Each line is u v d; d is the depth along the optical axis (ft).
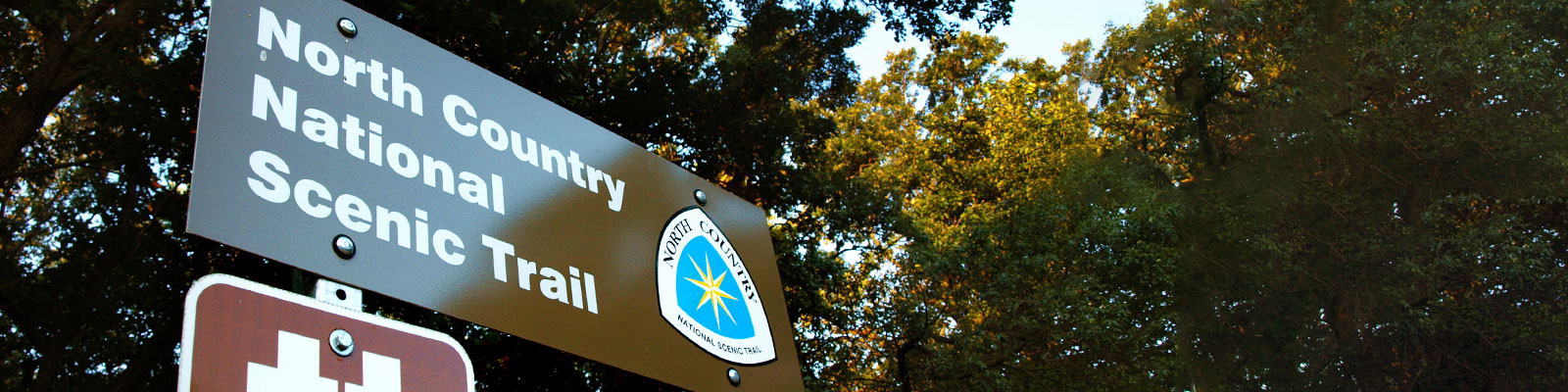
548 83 38.70
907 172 82.69
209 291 7.38
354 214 9.30
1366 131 60.64
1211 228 64.08
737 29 48.55
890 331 57.67
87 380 32.37
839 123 83.76
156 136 33.81
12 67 33.83
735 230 14.11
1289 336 61.98
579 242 11.43
